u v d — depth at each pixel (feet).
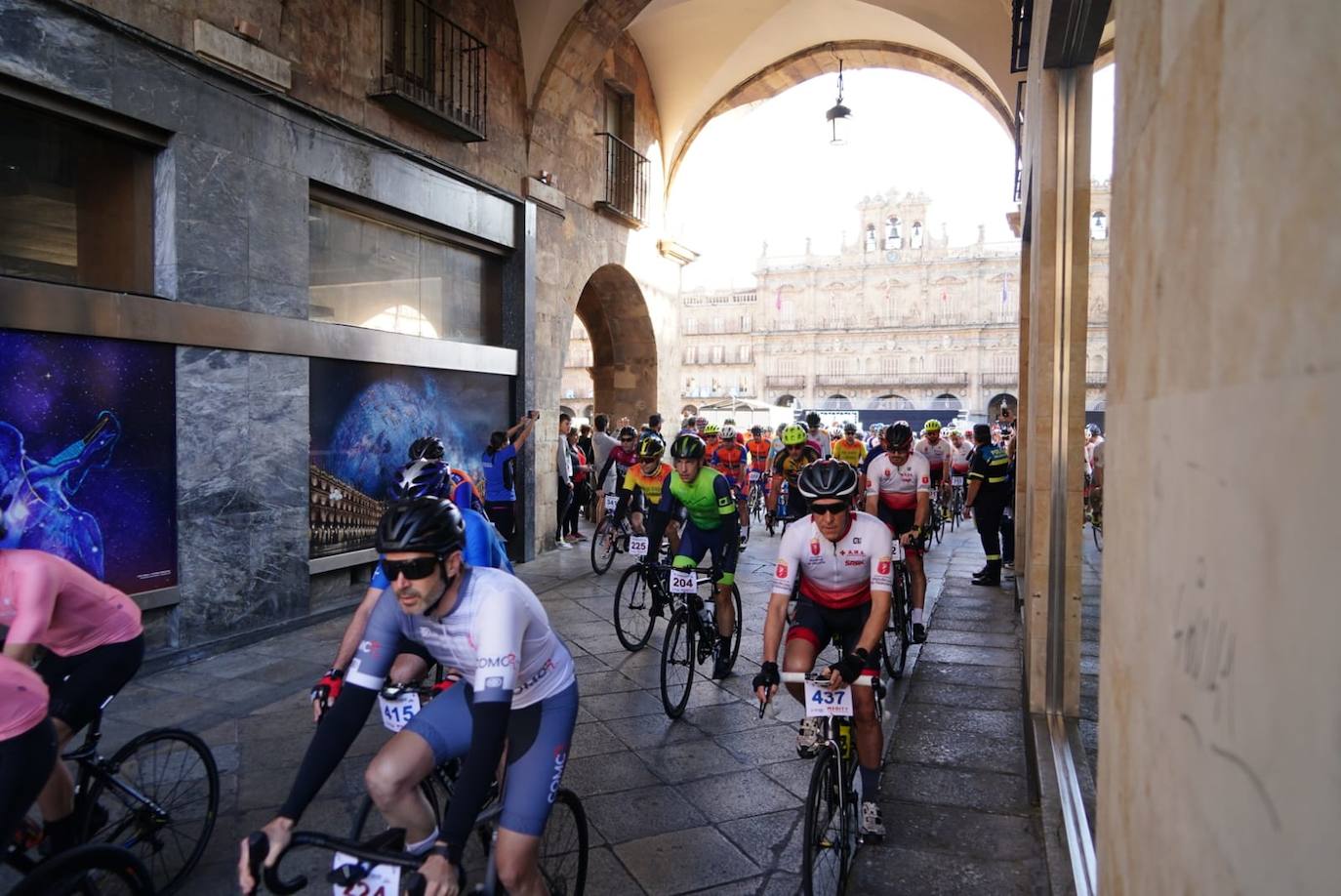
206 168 19.76
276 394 21.83
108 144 18.39
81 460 17.31
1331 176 1.39
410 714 8.62
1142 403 3.25
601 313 48.60
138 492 18.48
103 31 17.37
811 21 46.16
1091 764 11.72
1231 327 2.06
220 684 17.65
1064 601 13.37
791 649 10.76
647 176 45.88
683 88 46.88
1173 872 2.47
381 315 26.96
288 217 22.11
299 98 22.57
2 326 15.87
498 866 6.97
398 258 27.81
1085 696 14.73
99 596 8.91
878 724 10.68
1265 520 1.75
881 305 207.62
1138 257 3.40
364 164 24.97
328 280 24.64
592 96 39.40
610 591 27.45
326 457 24.06
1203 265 2.33
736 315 219.82
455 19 29.86
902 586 18.49
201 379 19.76
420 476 11.02
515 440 30.91
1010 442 48.88
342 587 24.76
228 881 10.11
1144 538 3.16
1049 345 13.46
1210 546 2.20
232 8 20.34
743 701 16.85
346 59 24.35
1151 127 3.17
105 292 17.49
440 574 6.66
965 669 18.62
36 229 17.07
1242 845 1.83
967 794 12.25
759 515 52.54
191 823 10.37
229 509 20.51
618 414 49.34
